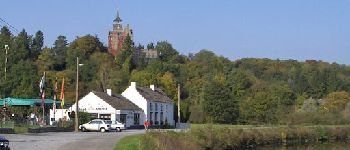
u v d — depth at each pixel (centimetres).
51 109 10319
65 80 15862
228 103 14438
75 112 8900
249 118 14475
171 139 5100
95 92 11081
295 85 19638
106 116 10869
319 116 12962
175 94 16575
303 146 9262
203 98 14838
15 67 15025
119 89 16462
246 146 8250
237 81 16425
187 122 14500
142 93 12575
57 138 5925
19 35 18788
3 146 3191
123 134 7262
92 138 5984
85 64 18662
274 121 13675
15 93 12988
